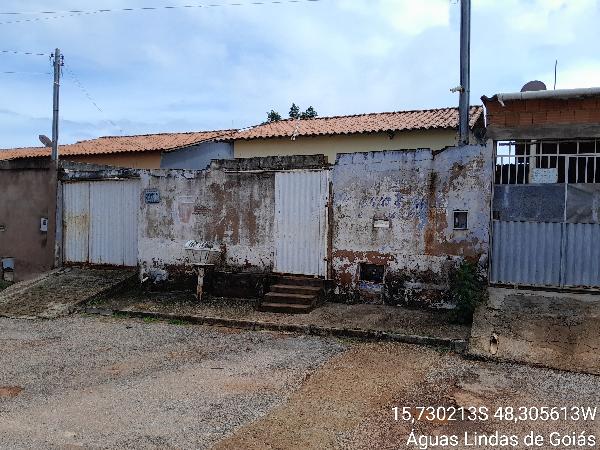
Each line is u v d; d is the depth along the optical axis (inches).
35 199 631.2
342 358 330.0
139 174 565.0
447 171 424.5
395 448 210.5
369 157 453.1
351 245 460.4
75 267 610.5
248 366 315.3
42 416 242.7
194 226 521.7
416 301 436.1
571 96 383.6
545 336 339.6
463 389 274.2
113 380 292.8
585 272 395.2
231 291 504.1
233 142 749.3
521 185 410.9
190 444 213.2
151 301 498.9
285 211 487.2
